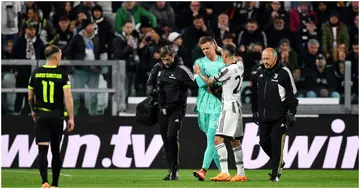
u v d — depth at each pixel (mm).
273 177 36344
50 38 54688
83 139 49531
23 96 49625
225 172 36312
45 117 31172
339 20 57312
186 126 49594
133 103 50250
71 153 49438
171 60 35812
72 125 31469
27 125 49531
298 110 51250
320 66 51438
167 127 36406
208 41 36250
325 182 37719
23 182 38094
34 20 54062
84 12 54031
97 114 49812
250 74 51062
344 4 57594
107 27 54250
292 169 49094
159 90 36094
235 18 57156
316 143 49312
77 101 49719
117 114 49969
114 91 49938
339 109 51250
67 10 55625
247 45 54688
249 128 49375
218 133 35250
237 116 35125
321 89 51469
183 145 49500
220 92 36000
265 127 36500
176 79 35938
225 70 34719
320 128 49469
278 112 35781
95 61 49719
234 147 36500
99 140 49531
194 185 33969
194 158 49375
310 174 44875
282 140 36031
